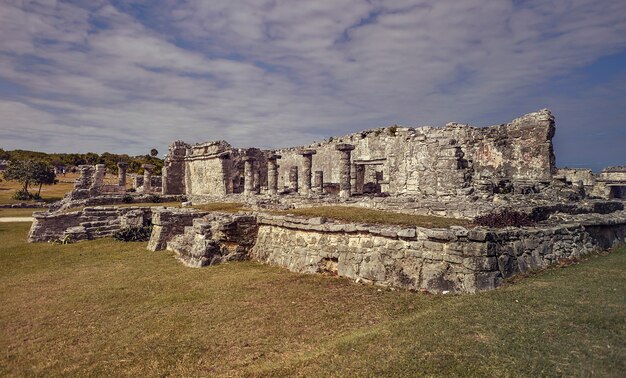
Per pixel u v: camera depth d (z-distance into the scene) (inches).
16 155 3821.4
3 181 3016.7
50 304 473.1
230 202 1093.8
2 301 493.0
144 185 2004.2
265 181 1835.6
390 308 390.9
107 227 1027.9
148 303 460.4
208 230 692.7
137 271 635.5
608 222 652.1
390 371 241.9
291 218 621.0
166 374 289.6
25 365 314.7
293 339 336.5
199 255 655.8
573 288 377.1
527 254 471.8
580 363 227.6
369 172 1391.5
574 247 555.2
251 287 496.7
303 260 581.0
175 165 1943.9
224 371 286.2
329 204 861.8
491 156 1080.2
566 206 673.6
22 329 394.3
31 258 775.7
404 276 454.0
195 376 282.2
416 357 254.7
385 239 484.4
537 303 334.3
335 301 423.5
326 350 288.5
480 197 713.0
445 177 749.9
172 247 784.9
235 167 1711.4
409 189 1120.2
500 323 294.8
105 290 525.3
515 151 1047.6
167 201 1588.3
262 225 693.9
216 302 446.0
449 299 391.5
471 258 415.2
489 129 1089.4
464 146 1110.4
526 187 808.3
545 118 1005.8
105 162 3848.4
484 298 363.3
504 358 241.3
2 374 300.4
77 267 687.1
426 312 346.9
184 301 457.7
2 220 1421.0
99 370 300.2
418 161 1084.5
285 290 474.6
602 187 1507.1
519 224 518.9
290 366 269.4
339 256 530.6
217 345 333.4
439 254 435.5
